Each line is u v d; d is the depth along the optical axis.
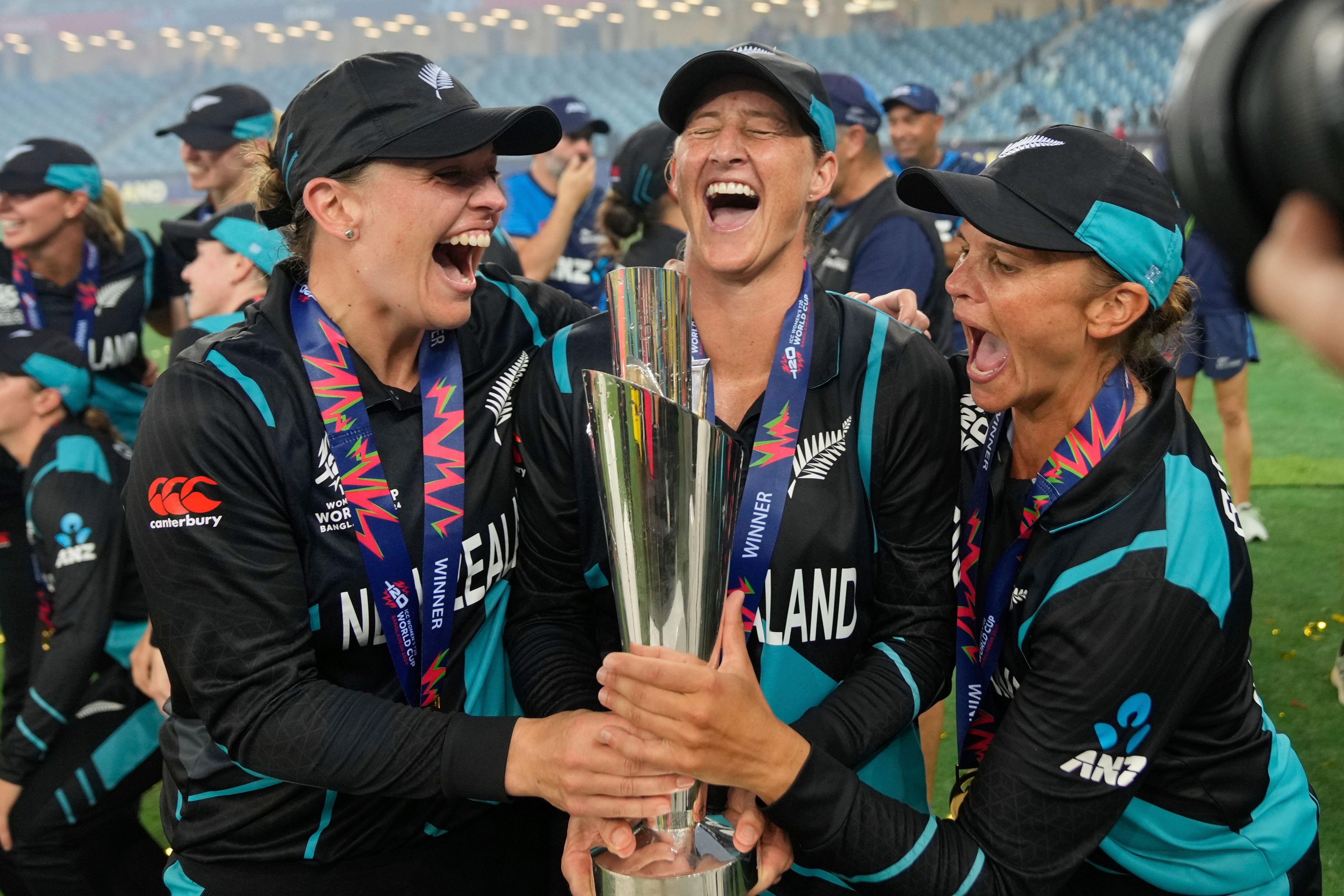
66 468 2.21
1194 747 1.30
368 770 1.21
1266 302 0.39
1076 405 1.28
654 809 1.16
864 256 3.35
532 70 28.92
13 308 3.26
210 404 1.21
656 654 1.12
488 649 1.46
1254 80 0.39
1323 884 2.48
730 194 1.28
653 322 1.15
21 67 32.59
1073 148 1.20
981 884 1.19
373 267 1.24
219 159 3.80
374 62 1.22
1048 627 1.21
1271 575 4.36
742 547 1.31
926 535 1.37
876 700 1.32
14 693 2.97
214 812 1.39
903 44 25.27
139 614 2.28
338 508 1.29
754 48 1.29
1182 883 1.33
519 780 1.19
